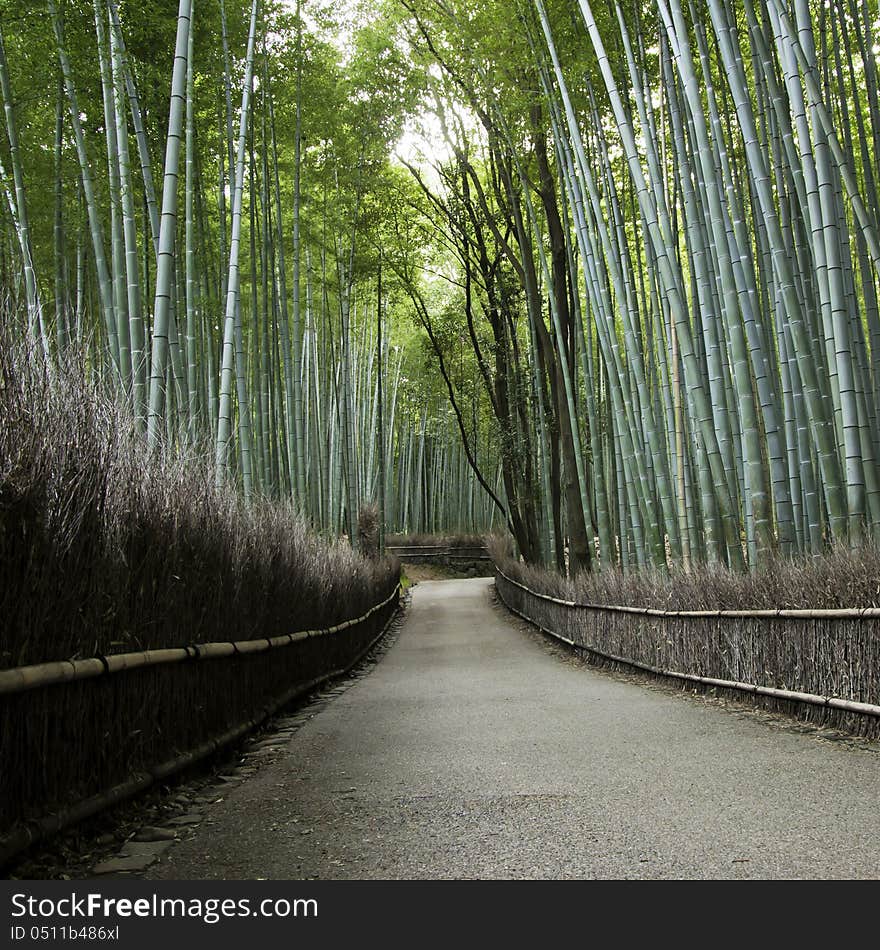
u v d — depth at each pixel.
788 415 6.68
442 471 33.84
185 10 6.01
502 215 16.00
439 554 30.78
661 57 7.22
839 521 5.51
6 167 8.44
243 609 5.22
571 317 12.35
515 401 16.30
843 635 4.54
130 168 6.78
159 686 3.67
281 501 9.18
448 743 4.65
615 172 10.84
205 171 11.06
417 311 19.39
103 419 3.40
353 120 13.93
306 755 4.63
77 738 2.90
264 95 10.52
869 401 6.55
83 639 2.99
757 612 5.37
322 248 15.22
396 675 9.12
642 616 7.72
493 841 2.76
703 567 7.02
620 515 11.10
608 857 2.53
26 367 2.87
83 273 9.62
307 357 14.30
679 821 2.87
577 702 6.12
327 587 8.41
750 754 3.96
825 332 5.71
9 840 2.40
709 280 6.89
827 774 3.47
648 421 8.17
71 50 7.21
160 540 3.79
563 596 11.22
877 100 7.20
